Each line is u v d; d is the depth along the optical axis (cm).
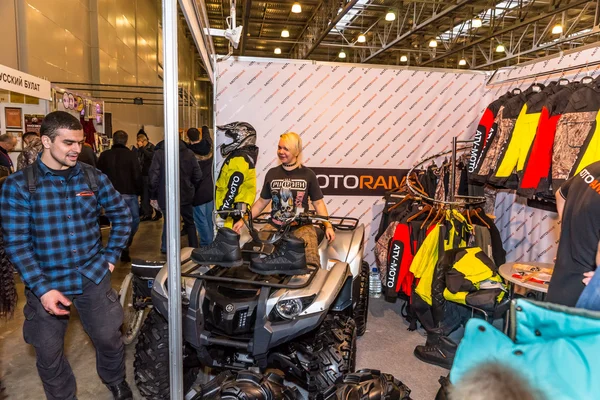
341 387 188
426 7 1177
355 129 465
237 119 445
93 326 232
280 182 328
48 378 223
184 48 1861
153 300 230
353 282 328
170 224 158
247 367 231
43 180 211
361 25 1370
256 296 221
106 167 566
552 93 348
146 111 1339
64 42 748
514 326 89
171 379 167
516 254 460
